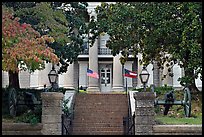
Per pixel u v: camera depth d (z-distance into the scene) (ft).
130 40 74.33
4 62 46.42
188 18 64.80
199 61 62.54
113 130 65.92
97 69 133.59
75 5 83.97
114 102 80.02
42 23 63.82
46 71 123.85
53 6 78.59
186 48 64.69
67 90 88.58
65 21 68.69
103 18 79.92
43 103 48.34
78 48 84.07
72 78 135.23
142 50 77.87
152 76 125.70
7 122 50.78
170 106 62.18
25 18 64.23
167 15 68.28
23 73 119.85
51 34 63.87
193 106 68.95
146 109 48.47
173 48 69.36
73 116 69.46
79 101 80.12
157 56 79.15
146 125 48.21
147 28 71.51
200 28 62.13
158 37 68.69
